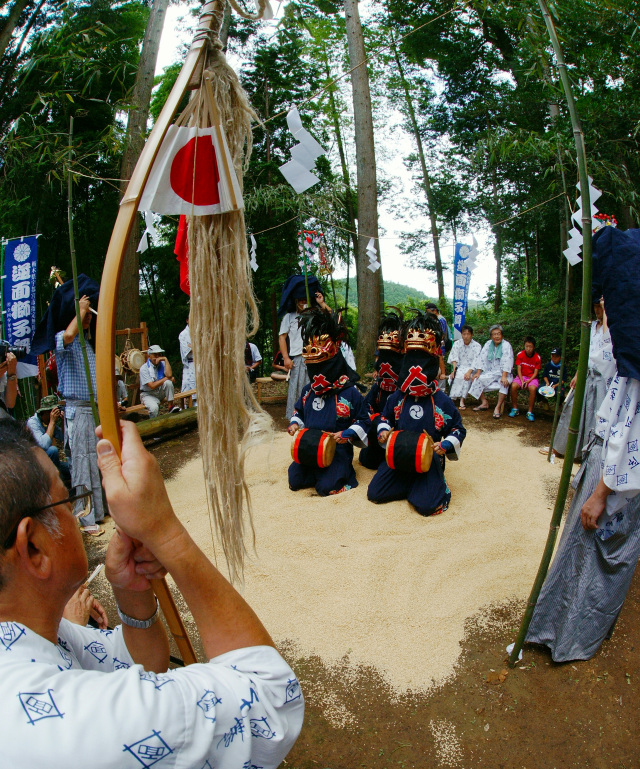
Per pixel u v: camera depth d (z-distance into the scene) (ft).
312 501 14.29
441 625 9.42
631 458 7.04
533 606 8.11
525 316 41.75
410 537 12.19
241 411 3.40
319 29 37.52
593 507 7.61
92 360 13.21
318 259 21.35
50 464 2.97
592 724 7.48
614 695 7.93
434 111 49.80
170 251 45.21
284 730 2.76
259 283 41.50
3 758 2.11
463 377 24.82
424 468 13.02
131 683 2.40
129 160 26.30
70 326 12.52
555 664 8.54
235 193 3.16
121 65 25.54
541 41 10.89
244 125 3.39
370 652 8.86
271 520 13.09
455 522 12.87
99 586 11.00
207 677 2.59
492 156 23.95
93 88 26.22
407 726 7.52
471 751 7.12
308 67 38.86
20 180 25.02
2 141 20.47
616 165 24.80
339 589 10.37
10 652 2.50
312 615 9.70
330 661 8.70
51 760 2.10
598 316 12.29
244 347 3.36
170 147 3.13
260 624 2.99
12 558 2.64
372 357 32.58
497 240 54.34
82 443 13.33
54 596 2.82
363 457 16.87
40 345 13.16
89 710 2.23
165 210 3.15
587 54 24.68
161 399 23.49
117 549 3.40
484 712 7.71
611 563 8.14
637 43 23.30
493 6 11.03
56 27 21.63
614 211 28.86
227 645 2.85
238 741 2.54
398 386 14.30
